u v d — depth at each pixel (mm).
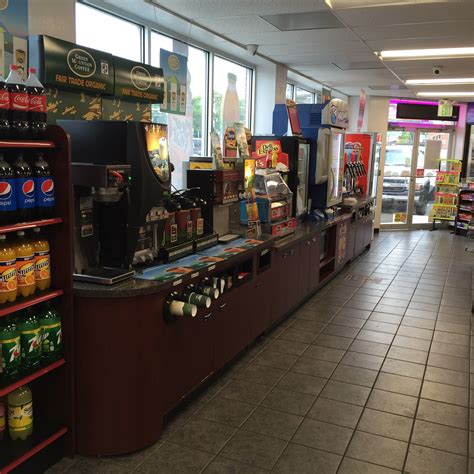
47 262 2428
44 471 2523
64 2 3102
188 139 5613
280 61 7062
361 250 8086
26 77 2803
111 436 2639
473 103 11016
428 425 3061
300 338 4449
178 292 2896
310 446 2812
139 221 2688
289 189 5086
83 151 2746
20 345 2328
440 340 4488
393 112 10883
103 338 2541
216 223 3836
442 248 9148
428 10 4402
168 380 2891
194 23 5043
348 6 4391
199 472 2564
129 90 3393
